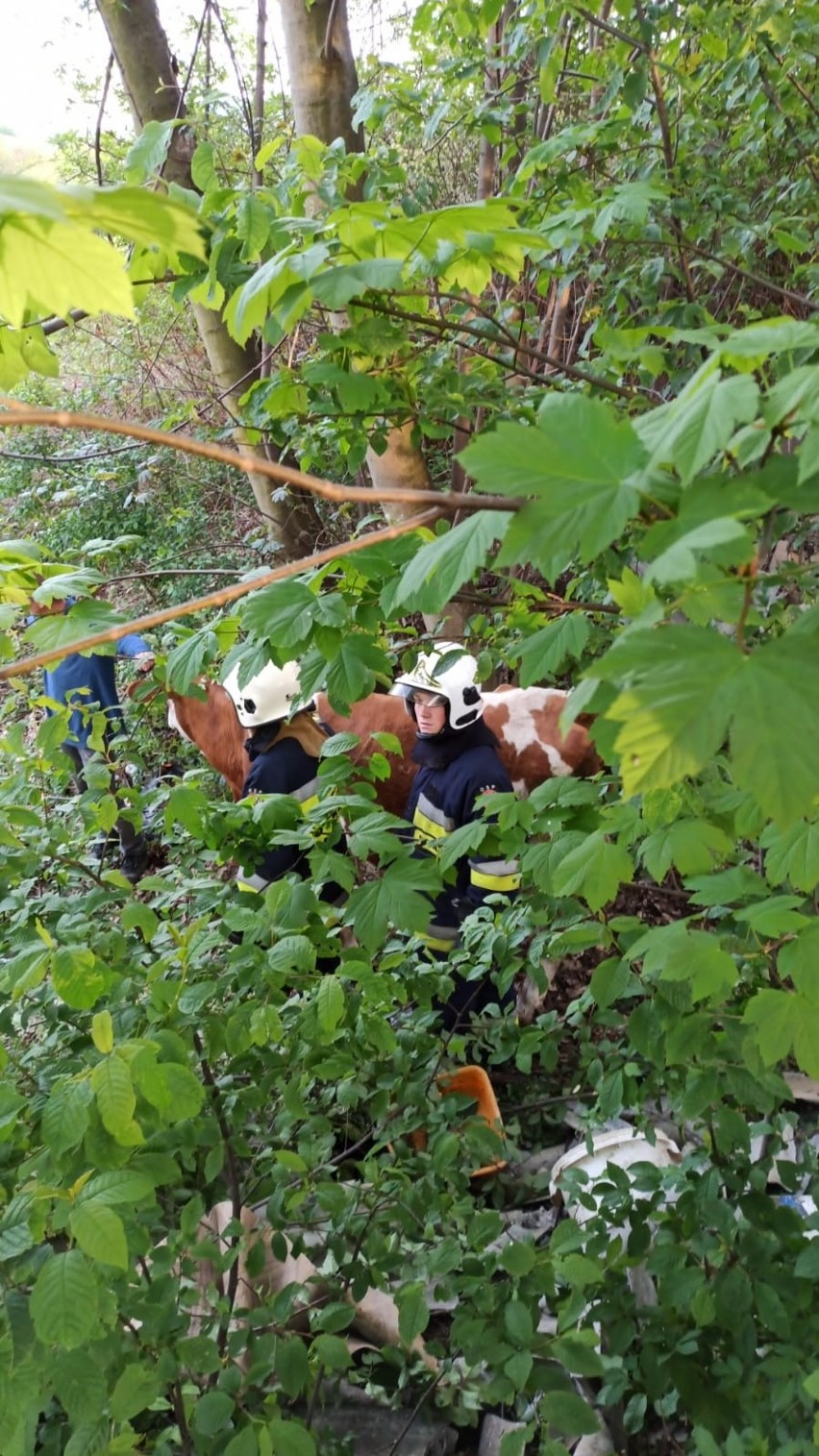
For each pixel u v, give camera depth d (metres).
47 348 1.27
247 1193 1.71
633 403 1.84
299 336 2.71
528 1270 1.33
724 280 3.16
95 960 1.29
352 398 1.42
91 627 1.25
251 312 1.28
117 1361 1.25
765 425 0.64
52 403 6.99
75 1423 1.27
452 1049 1.96
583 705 0.68
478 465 0.65
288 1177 1.61
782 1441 1.26
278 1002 1.65
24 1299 1.10
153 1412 1.51
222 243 1.47
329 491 0.69
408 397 1.65
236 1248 1.52
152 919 1.51
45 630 1.24
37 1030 1.88
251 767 2.79
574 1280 1.29
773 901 1.09
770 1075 1.36
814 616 0.71
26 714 4.00
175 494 6.03
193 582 5.43
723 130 2.91
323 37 2.90
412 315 1.46
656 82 2.06
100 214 0.58
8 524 6.36
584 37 3.13
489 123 2.59
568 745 3.16
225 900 1.71
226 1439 1.26
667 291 3.01
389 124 4.95
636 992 1.38
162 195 0.57
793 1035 1.00
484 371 2.00
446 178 5.07
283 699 2.65
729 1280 1.35
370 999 1.46
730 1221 1.40
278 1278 1.84
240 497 5.86
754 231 2.16
